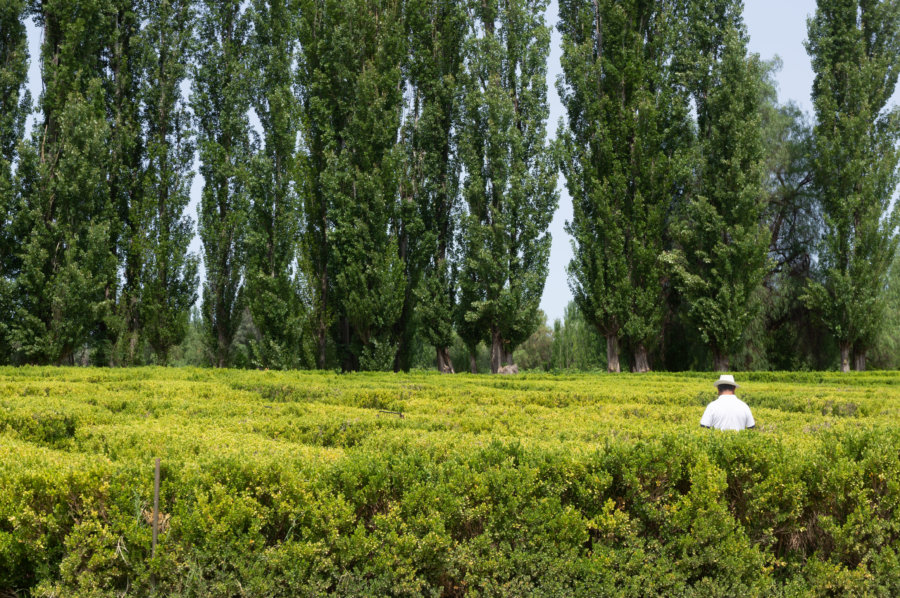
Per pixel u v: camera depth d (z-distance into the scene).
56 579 4.73
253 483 4.95
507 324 29.72
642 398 13.91
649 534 5.36
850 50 33.19
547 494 5.25
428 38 33.28
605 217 31.23
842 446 5.80
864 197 31.73
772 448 5.54
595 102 31.91
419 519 4.96
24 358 26.91
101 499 4.76
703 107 33.50
